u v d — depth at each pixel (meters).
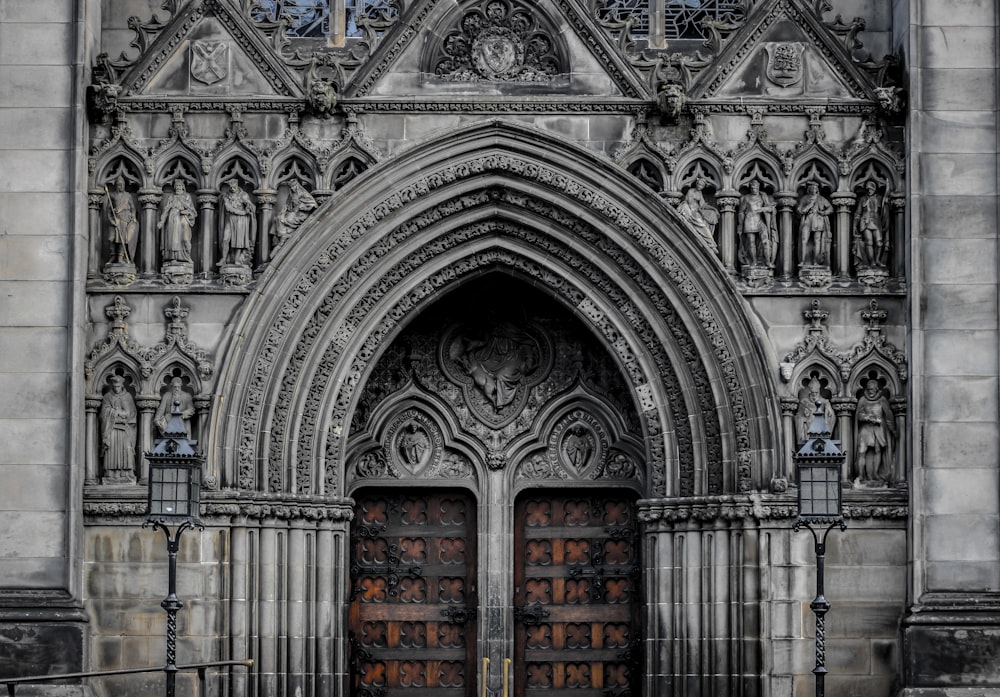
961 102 27.80
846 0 29.30
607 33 28.44
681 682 28.14
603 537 30.00
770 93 28.42
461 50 28.58
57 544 27.06
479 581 29.70
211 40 28.53
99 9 29.00
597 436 30.06
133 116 28.38
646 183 28.36
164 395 27.91
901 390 27.83
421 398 30.16
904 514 27.56
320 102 28.06
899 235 28.12
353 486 29.95
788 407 27.78
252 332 27.92
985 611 26.95
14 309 27.36
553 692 29.78
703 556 28.12
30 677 24.66
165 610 24.91
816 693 24.81
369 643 29.86
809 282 28.06
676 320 28.39
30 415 27.22
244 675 27.38
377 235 28.31
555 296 28.97
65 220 27.53
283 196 28.38
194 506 24.59
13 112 27.66
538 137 28.25
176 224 28.14
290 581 28.11
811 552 27.66
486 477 30.02
